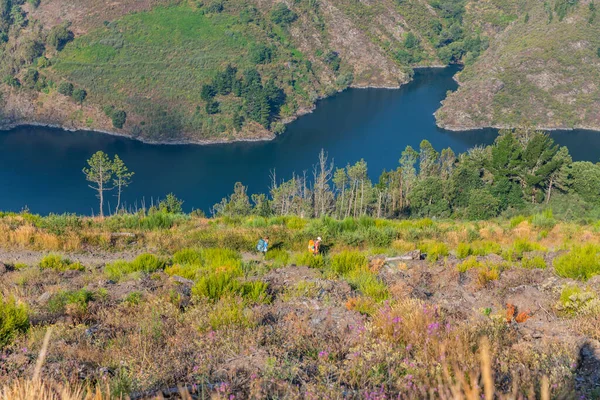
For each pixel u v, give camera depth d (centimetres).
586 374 726
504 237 2659
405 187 8931
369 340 866
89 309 1205
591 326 912
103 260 2031
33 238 2253
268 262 2006
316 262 1825
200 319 1045
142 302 1255
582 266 1323
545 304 1098
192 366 802
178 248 2294
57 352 891
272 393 681
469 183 7200
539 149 7075
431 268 1628
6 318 1004
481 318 986
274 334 958
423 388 633
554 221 3119
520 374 699
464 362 715
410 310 966
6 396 554
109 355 873
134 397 687
